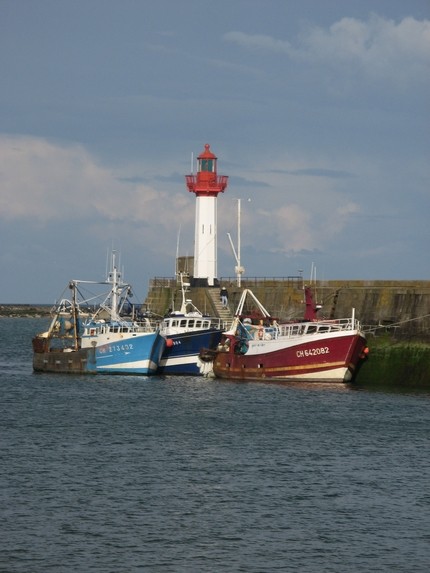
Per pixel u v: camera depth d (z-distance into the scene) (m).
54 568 89.94
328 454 130.50
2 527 99.06
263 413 164.00
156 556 93.00
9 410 168.75
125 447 134.12
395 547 96.00
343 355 197.88
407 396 183.75
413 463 125.69
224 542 96.44
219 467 122.69
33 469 120.62
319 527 100.69
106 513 103.81
